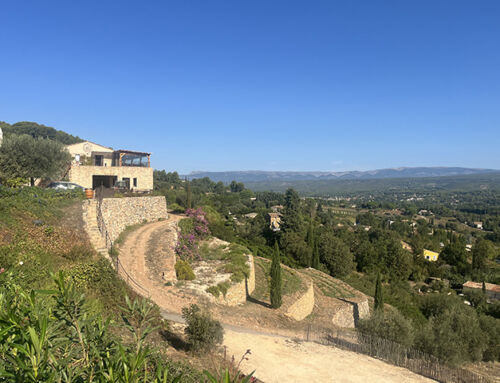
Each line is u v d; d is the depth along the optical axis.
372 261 66.44
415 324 37.84
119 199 28.86
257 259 38.59
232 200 131.75
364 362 16.45
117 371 2.69
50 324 3.12
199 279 22.72
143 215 33.28
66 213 22.19
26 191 21.59
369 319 21.81
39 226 17.59
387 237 80.69
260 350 15.48
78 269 13.43
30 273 11.44
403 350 18.30
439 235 129.00
